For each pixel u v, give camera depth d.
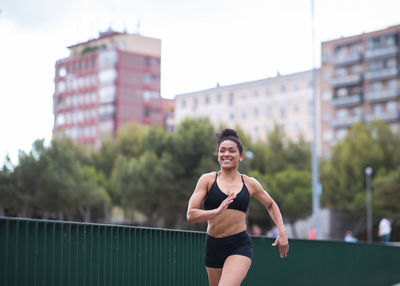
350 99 121.69
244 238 5.62
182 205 74.88
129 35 152.75
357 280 14.33
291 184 81.56
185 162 75.50
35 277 5.15
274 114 131.62
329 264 12.58
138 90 152.62
